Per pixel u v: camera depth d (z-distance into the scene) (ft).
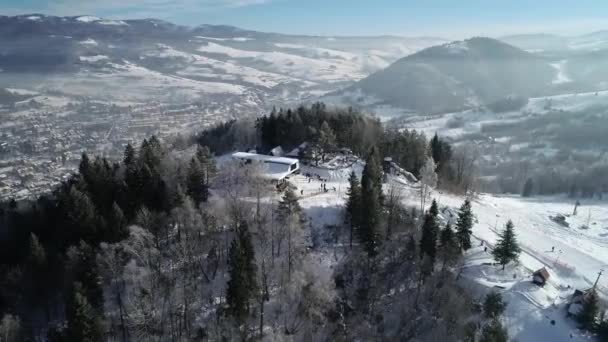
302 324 248.93
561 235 414.21
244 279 236.22
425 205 393.09
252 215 314.14
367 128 537.24
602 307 277.23
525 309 276.41
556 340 257.55
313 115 554.87
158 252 266.57
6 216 339.98
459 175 533.96
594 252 374.22
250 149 537.24
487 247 340.59
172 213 307.78
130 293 247.70
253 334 240.73
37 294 268.00
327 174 444.96
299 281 250.37
